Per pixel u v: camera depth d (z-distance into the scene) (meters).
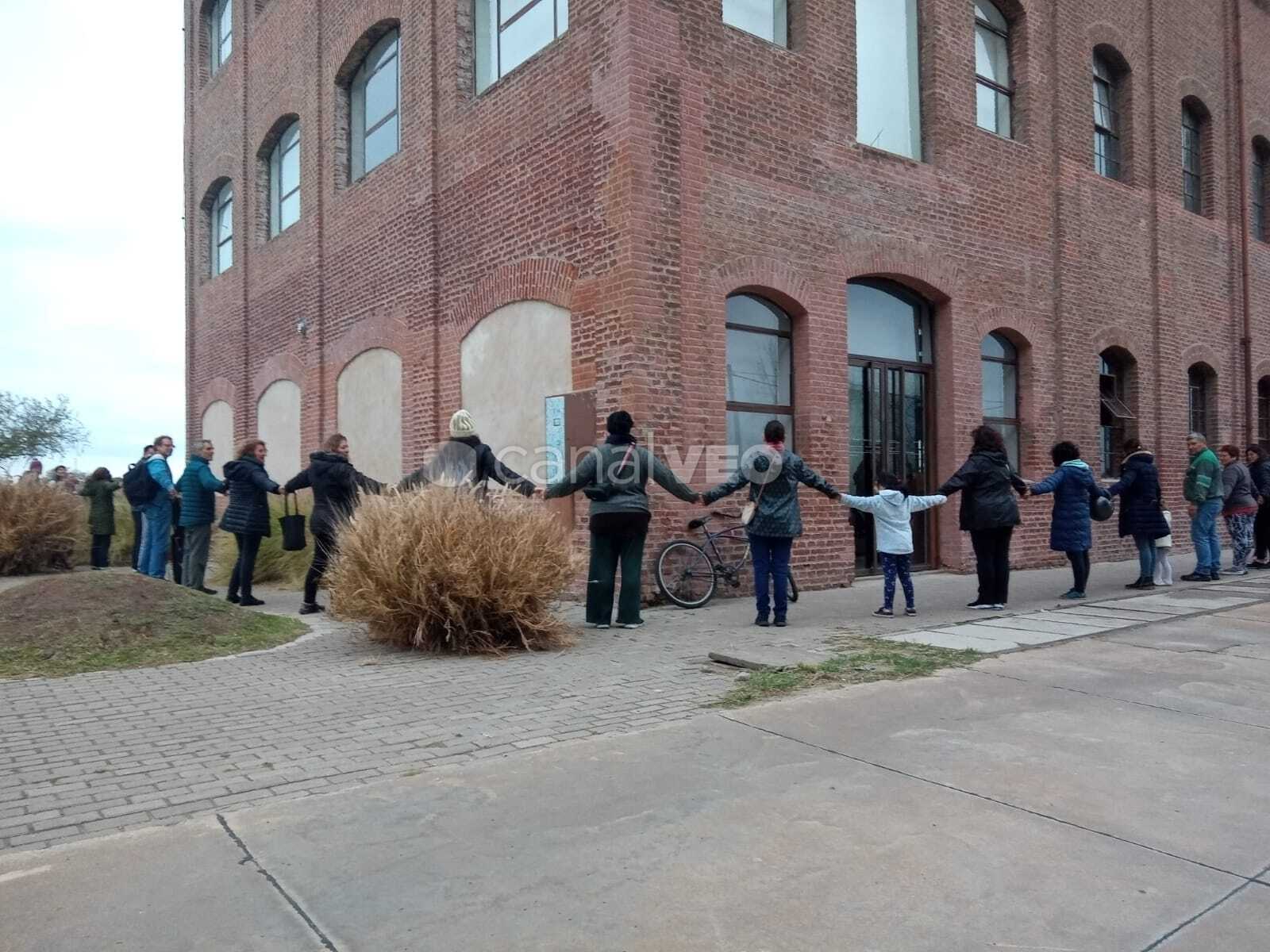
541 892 2.85
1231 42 17.22
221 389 18.86
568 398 9.54
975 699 5.18
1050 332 13.16
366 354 13.71
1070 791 3.73
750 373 10.12
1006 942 2.57
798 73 10.27
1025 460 12.90
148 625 7.10
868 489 11.29
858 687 5.40
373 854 3.12
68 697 5.46
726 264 9.52
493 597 6.70
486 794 3.67
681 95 9.22
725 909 2.74
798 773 3.93
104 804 3.67
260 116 17.20
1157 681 5.60
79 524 14.40
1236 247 16.98
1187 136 16.47
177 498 11.24
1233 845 3.22
